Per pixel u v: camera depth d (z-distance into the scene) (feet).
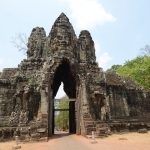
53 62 61.46
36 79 59.93
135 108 82.12
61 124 190.60
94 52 82.94
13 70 70.59
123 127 67.36
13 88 62.69
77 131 59.16
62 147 36.91
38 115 53.47
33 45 73.92
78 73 63.26
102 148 34.06
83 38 79.36
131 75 120.98
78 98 61.52
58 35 67.41
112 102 73.05
